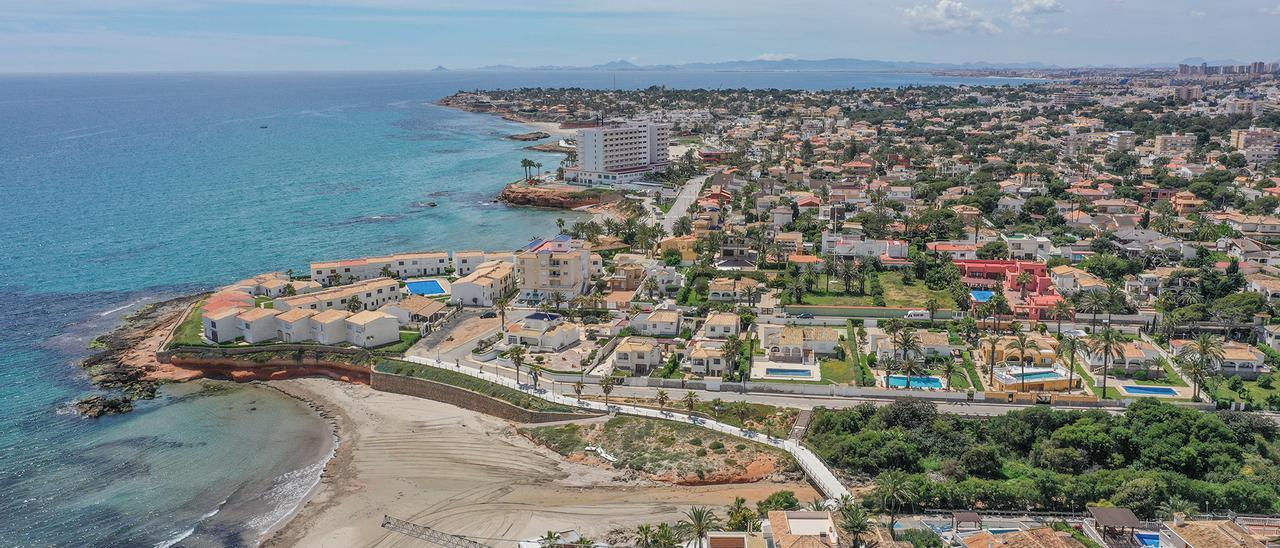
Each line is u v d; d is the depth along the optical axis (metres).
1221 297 196.50
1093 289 193.75
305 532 115.31
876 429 132.25
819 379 157.88
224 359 171.12
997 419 135.12
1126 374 156.62
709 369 161.12
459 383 158.50
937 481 116.12
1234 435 125.25
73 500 122.69
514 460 135.38
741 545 97.94
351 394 163.12
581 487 126.25
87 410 152.25
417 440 143.12
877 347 167.00
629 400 150.75
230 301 192.88
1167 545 96.44
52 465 132.75
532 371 158.62
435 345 177.75
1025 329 180.88
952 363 161.88
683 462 129.38
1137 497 107.81
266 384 167.50
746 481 125.50
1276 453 122.38
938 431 130.50
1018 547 93.56
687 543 102.62
